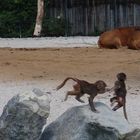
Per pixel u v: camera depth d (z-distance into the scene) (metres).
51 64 26.77
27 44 39.50
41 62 27.36
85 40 42.91
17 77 23.73
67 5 52.56
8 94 19.97
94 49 33.28
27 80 23.03
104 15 52.22
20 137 11.63
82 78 23.20
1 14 52.22
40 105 11.65
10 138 11.68
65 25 51.97
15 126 11.62
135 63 26.67
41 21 49.84
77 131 11.58
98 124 11.45
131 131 11.42
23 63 27.00
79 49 32.81
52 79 23.19
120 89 12.72
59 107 17.67
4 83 22.41
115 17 52.16
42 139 12.02
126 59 28.06
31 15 52.62
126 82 22.25
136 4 52.00
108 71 24.84
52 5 52.78
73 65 26.45
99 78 23.16
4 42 42.25
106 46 35.44
